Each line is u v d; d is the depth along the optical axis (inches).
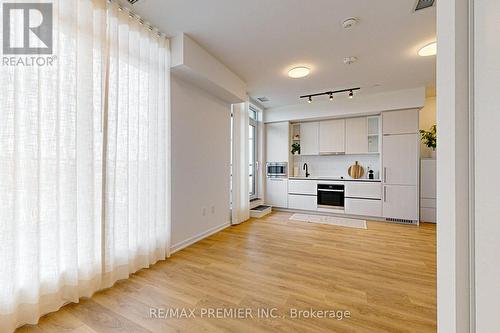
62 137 65.5
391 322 61.6
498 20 16.4
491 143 17.0
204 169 133.8
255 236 136.6
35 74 58.7
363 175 206.7
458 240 20.0
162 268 93.1
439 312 23.4
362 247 118.6
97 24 73.7
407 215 170.7
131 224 87.2
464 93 19.8
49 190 62.7
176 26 95.3
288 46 110.0
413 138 169.3
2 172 54.2
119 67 81.9
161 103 99.8
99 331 57.9
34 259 59.1
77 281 68.8
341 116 198.8
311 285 80.3
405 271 91.2
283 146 218.8
